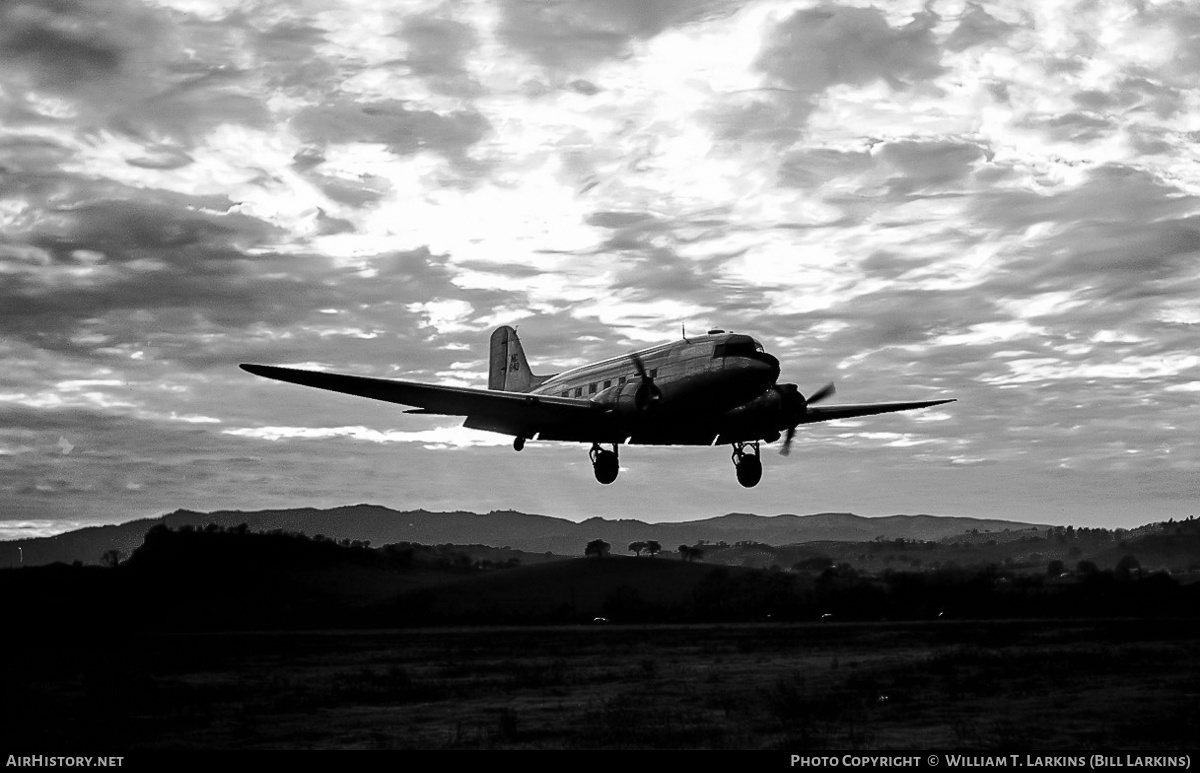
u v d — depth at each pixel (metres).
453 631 59.47
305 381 31.25
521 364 49.50
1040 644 38.31
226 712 24.72
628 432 31.92
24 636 50.03
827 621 61.75
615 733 19.95
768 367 29.34
